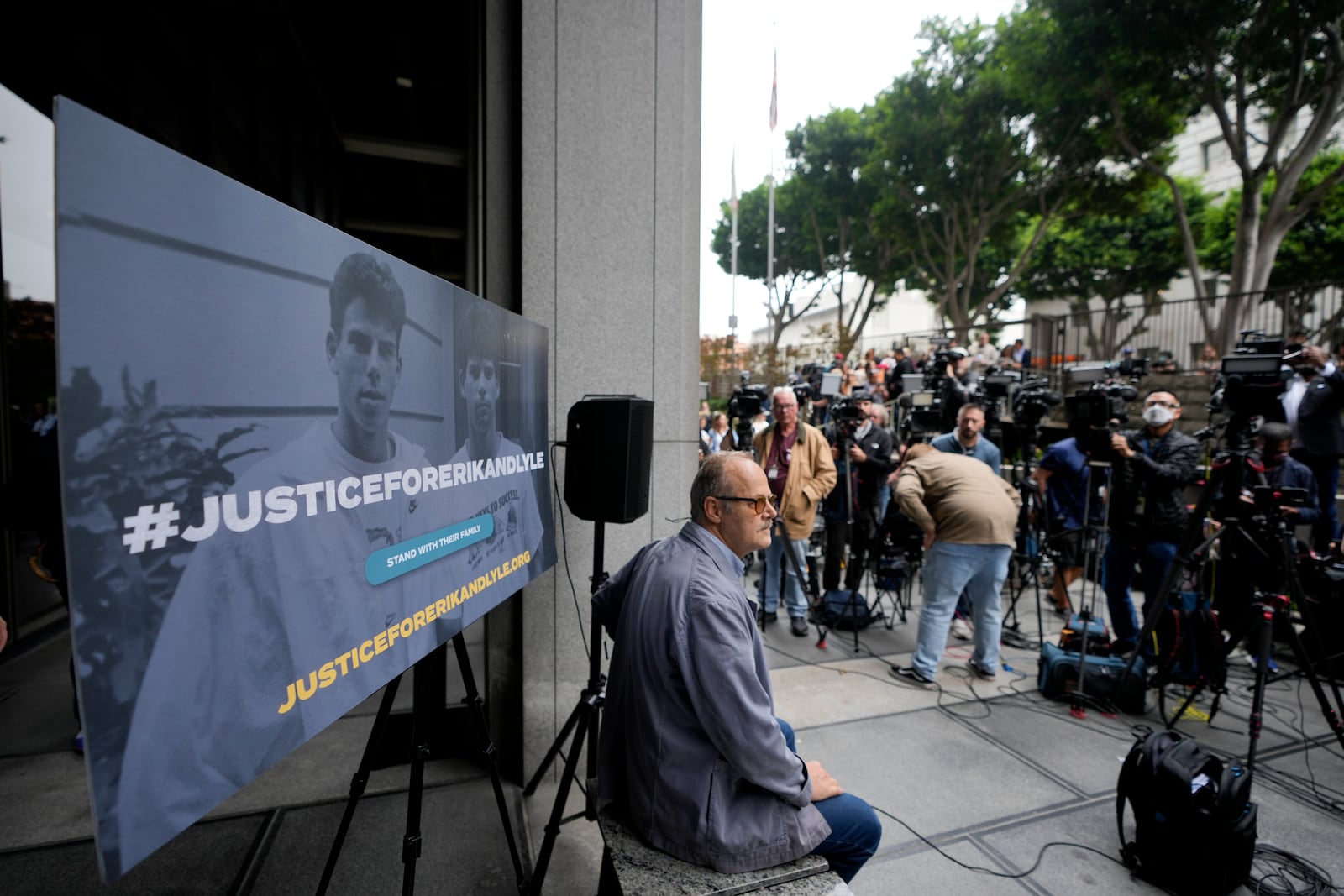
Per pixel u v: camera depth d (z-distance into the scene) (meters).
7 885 2.00
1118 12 12.01
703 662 1.38
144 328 0.77
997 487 3.80
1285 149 18.22
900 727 3.30
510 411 1.94
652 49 2.68
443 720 2.81
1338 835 2.47
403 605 1.36
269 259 0.98
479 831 2.33
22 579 3.96
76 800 2.43
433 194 6.30
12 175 3.74
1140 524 4.04
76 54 2.96
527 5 2.47
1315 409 4.92
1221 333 11.46
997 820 2.54
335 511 1.14
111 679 0.73
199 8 3.30
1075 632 3.91
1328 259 16.53
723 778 1.42
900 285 32.28
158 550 0.79
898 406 7.76
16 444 3.83
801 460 4.62
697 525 1.67
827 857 1.66
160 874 2.06
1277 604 2.87
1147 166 14.10
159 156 0.78
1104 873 2.24
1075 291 23.12
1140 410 10.40
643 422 2.11
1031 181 16.94
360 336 1.21
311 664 1.08
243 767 0.93
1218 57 11.92
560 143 2.55
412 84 4.59
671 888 1.34
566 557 2.65
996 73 15.32
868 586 6.22
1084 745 3.14
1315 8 10.51
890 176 18.59
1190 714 3.48
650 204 2.71
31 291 3.94
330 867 1.57
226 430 0.90
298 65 4.11
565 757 2.69
